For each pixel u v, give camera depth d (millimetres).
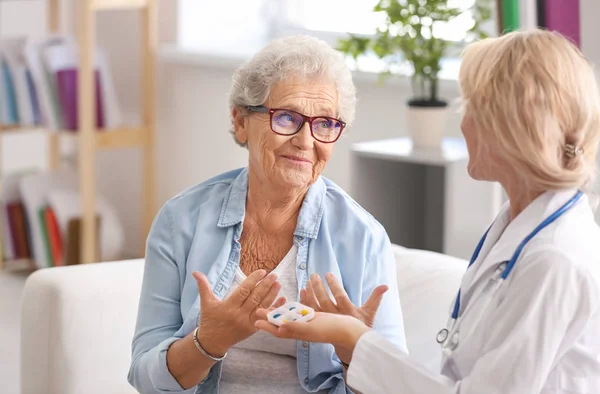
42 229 5160
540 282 1499
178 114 5336
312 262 2105
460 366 1605
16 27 5746
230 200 2166
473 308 1623
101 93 4984
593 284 1496
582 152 1563
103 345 2520
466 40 4148
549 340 1488
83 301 2516
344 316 1710
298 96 2025
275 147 2033
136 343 2133
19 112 5070
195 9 5316
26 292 2582
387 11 3814
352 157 3896
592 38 2787
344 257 2123
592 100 1556
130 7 4910
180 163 5383
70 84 4891
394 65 4309
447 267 2504
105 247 5168
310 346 2062
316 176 2090
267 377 2104
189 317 2070
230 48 5262
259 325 1713
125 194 5746
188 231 2164
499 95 1541
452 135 4160
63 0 5883
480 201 3559
